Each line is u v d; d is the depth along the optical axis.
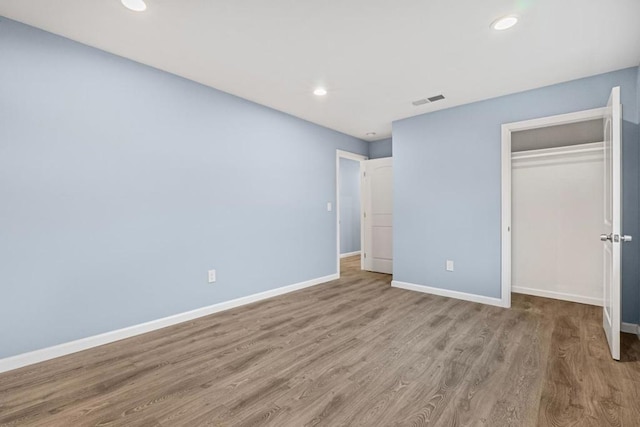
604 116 2.74
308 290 4.17
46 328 2.24
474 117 3.61
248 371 2.06
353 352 2.33
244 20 2.09
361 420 1.57
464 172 3.69
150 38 2.32
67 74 2.33
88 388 1.87
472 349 2.36
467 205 3.67
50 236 2.26
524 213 3.94
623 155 2.74
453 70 2.82
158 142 2.83
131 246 2.66
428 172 4.00
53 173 2.27
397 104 3.70
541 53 2.51
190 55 2.58
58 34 2.28
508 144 3.39
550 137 3.90
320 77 2.98
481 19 2.07
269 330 2.77
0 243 2.07
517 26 2.14
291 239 4.15
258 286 3.72
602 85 2.86
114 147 2.56
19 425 1.55
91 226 2.44
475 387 1.86
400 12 2.00
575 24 2.11
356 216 7.64
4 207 2.09
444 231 3.86
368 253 5.51
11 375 2.01
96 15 2.04
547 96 3.14
